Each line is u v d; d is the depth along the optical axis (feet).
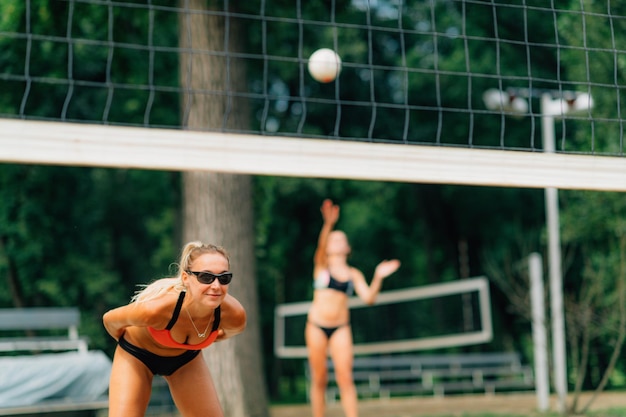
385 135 83.10
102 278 74.79
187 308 18.52
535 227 82.53
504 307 82.69
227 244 43.34
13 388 34.47
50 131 20.67
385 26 82.53
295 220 90.07
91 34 53.93
